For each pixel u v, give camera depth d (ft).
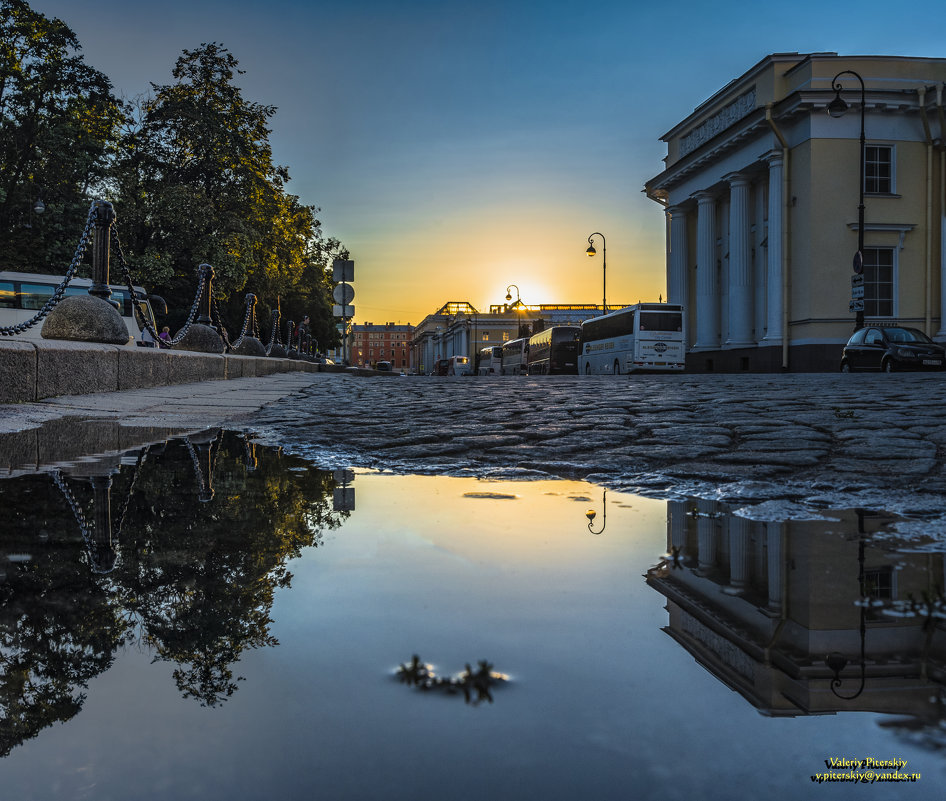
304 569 4.77
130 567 4.75
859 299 84.99
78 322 29.48
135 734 2.21
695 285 131.23
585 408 23.72
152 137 104.01
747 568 5.04
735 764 2.02
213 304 52.70
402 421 20.44
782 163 98.63
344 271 78.43
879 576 4.83
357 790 1.84
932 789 1.86
